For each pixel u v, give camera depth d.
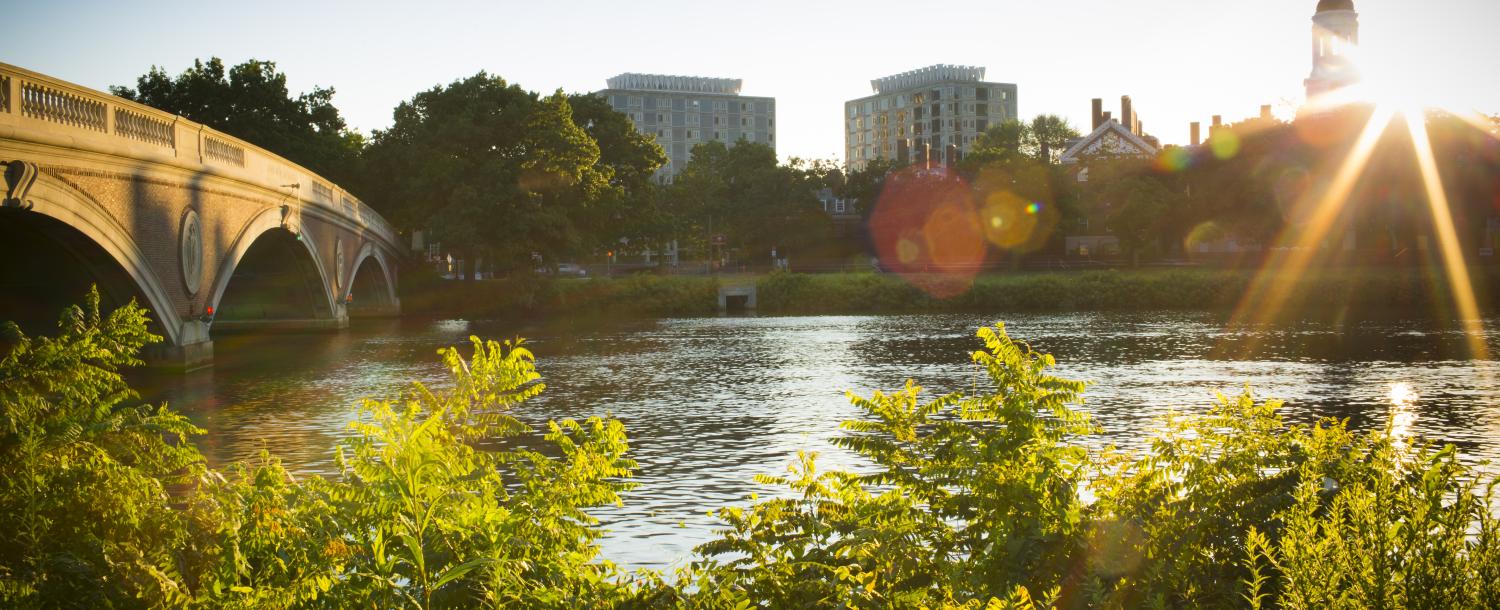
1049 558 8.12
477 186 81.81
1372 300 82.38
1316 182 89.00
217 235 40.81
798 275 89.50
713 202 128.38
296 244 54.06
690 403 33.56
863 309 87.31
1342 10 125.31
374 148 89.75
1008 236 111.56
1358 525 6.45
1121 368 42.84
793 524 8.57
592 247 89.12
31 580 6.02
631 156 95.56
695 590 11.45
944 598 7.42
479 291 88.56
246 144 43.31
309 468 23.06
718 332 65.12
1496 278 81.94
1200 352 49.41
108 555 6.32
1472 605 5.91
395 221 91.94
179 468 7.84
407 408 9.00
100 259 32.06
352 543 7.58
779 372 42.78
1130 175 102.31
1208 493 8.40
